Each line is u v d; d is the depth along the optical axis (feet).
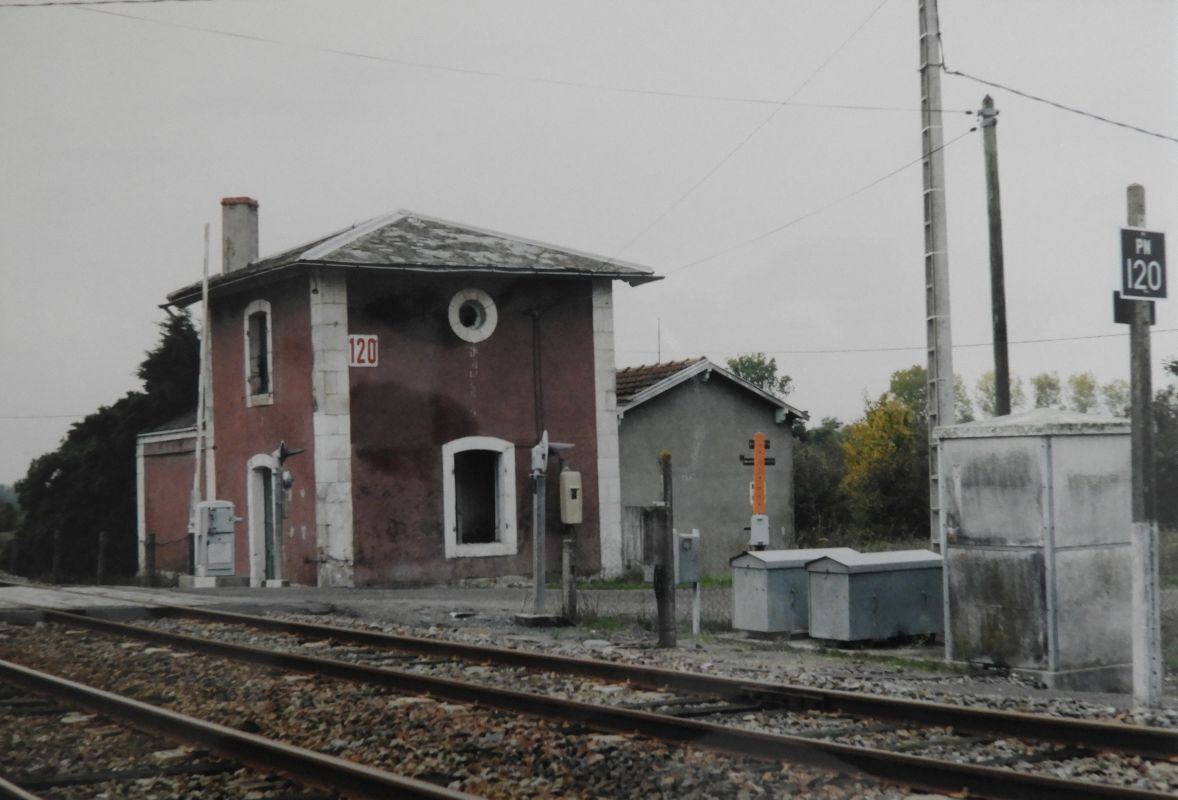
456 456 83.71
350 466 78.07
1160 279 32.50
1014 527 37.32
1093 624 37.17
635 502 93.56
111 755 26.99
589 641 45.98
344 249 78.89
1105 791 20.38
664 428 95.35
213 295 90.22
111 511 105.19
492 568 82.38
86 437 104.58
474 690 31.71
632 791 23.03
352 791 22.68
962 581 38.58
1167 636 47.96
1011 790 21.53
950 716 27.76
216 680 37.01
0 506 109.60
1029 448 37.06
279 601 65.00
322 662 37.35
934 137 54.85
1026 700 31.94
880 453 125.39
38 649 45.75
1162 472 95.86
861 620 42.93
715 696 32.40
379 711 30.99
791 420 101.60
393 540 79.10
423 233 85.56
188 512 94.73
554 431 85.10
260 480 85.66
